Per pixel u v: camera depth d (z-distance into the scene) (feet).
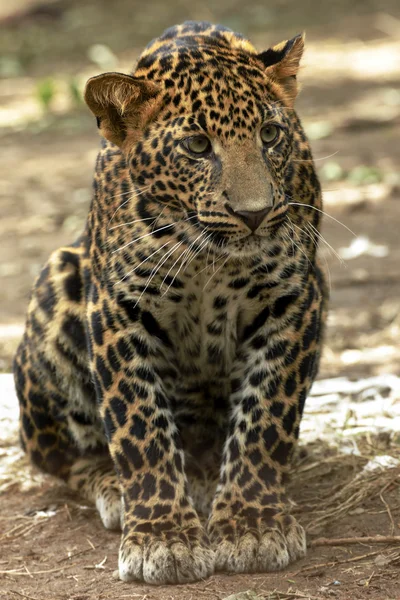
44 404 27.89
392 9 121.08
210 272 24.00
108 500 26.11
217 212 22.35
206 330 25.21
